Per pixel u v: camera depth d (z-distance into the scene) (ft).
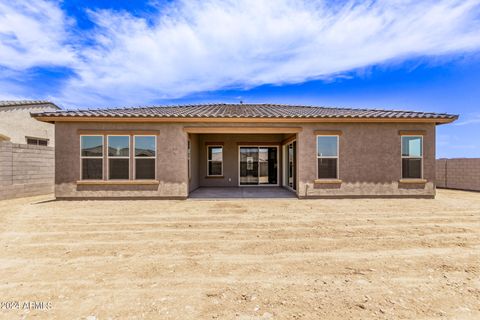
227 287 12.37
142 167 37.70
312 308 10.59
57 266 14.80
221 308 10.60
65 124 37.06
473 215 27.58
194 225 23.65
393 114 40.04
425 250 17.25
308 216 27.17
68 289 12.17
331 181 38.27
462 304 10.84
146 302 11.05
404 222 24.59
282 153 54.24
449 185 55.83
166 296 11.55
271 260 15.65
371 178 38.55
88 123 37.27
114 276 13.53
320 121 38.04
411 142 39.09
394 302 11.00
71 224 24.03
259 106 57.93
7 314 10.18
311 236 20.34
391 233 21.06
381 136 38.68
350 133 38.60
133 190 37.42
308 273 13.88
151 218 26.35
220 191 46.75
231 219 25.91
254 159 54.95
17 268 14.53
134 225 23.68
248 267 14.66
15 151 40.29
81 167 37.17
